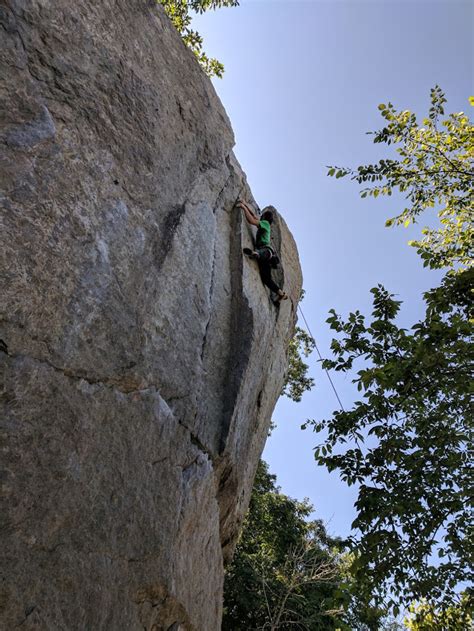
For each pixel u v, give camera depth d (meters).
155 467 3.56
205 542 4.46
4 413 2.50
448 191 8.82
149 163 4.19
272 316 6.38
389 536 6.01
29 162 3.00
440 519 6.06
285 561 15.15
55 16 3.53
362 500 6.17
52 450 2.70
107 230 3.48
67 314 2.99
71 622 2.59
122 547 3.07
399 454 6.34
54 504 2.65
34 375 2.69
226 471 4.89
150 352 3.69
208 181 5.45
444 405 6.30
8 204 2.80
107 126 3.76
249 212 6.30
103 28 4.02
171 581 3.54
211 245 5.11
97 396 3.09
